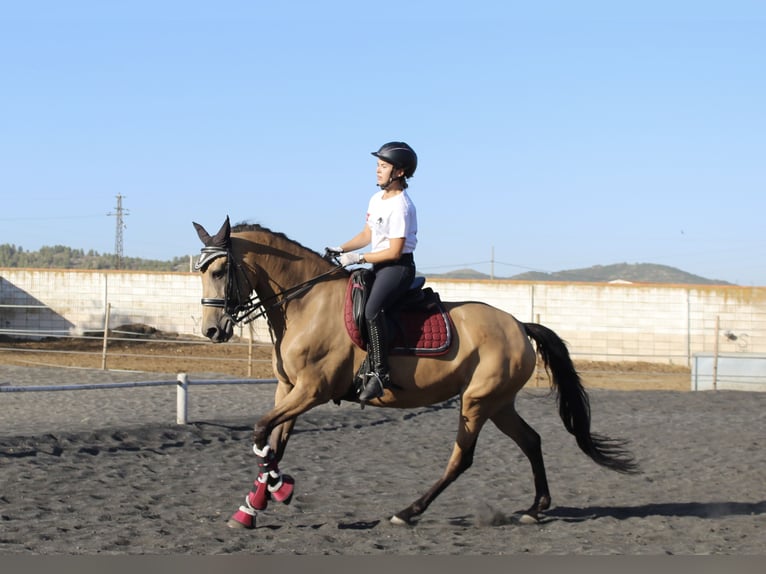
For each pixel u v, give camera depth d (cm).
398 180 633
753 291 2783
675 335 2825
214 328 608
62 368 1962
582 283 2880
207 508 697
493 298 2909
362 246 666
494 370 645
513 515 696
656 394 1731
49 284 3142
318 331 616
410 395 639
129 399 1441
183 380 1130
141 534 603
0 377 1748
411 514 645
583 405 695
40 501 701
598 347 2867
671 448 1072
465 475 880
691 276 18700
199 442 1041
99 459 901
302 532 619
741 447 1080
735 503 755
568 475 888
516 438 690
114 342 2909
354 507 718
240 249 620
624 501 763
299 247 635
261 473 620
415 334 632
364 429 1210
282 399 643
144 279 3112
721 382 1983
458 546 588
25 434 1002
